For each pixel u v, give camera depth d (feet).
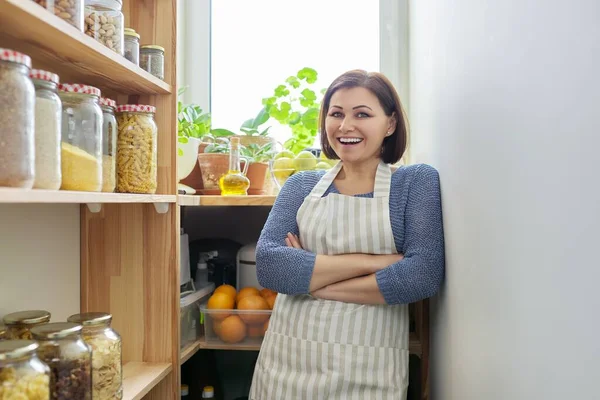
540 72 1.86
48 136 2.29
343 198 4.00
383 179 4.03
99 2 2.94
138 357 3.86
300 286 3.76
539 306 1.91
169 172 3.76
